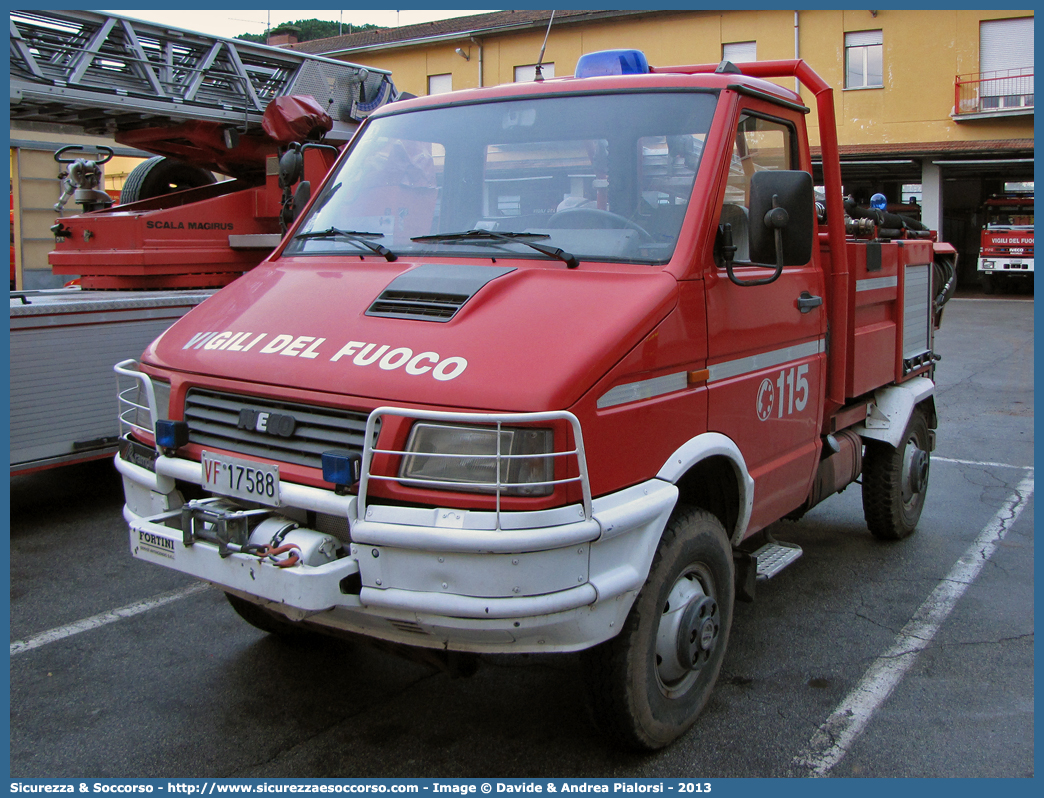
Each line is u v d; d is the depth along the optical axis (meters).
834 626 4.62
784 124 4.14
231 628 4.61
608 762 3.38
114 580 5.28
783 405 4.04
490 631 2.70
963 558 5.66
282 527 2.95
